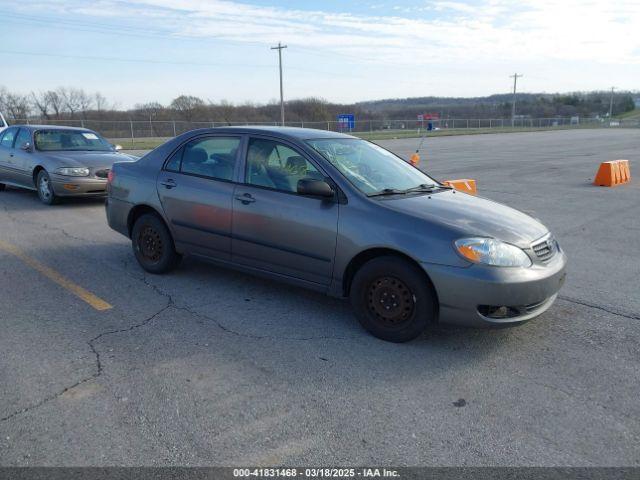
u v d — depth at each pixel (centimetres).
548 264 403
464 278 372
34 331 423
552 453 280
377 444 286
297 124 5509
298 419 308
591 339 422
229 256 500
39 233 767
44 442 283
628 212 980
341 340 415
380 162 501
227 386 344
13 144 1088
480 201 472
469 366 376
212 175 510
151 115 6178
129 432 293
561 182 1420
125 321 446
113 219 603
